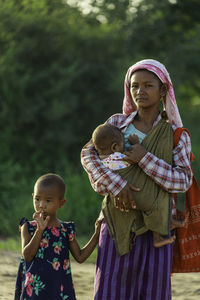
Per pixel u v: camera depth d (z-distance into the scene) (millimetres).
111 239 5016
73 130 24078
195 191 5230
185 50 27641
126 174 4844
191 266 5332
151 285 4875
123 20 29516
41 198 5137
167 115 5133
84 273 9266
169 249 4961
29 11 25078
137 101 4984
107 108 25078
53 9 27062
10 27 23734
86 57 25516
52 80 23453
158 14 27750
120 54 27078
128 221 4918
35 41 24000
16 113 22641
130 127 5113
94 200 18391
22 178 21109
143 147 4816
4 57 22578
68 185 18703
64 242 5246
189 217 5254
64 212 17750
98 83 24922
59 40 24781
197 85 30422
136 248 4914
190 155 5145
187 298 7512
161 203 4801
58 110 22938
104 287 4941
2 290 7504
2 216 18250
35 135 23344
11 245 12922
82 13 29328
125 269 4914
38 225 5008
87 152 5070
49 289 5078
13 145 22828
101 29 27672
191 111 31391
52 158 23594
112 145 4895
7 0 24312
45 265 5102
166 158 4875
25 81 22547
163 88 5027
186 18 28094
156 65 4957
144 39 27125
